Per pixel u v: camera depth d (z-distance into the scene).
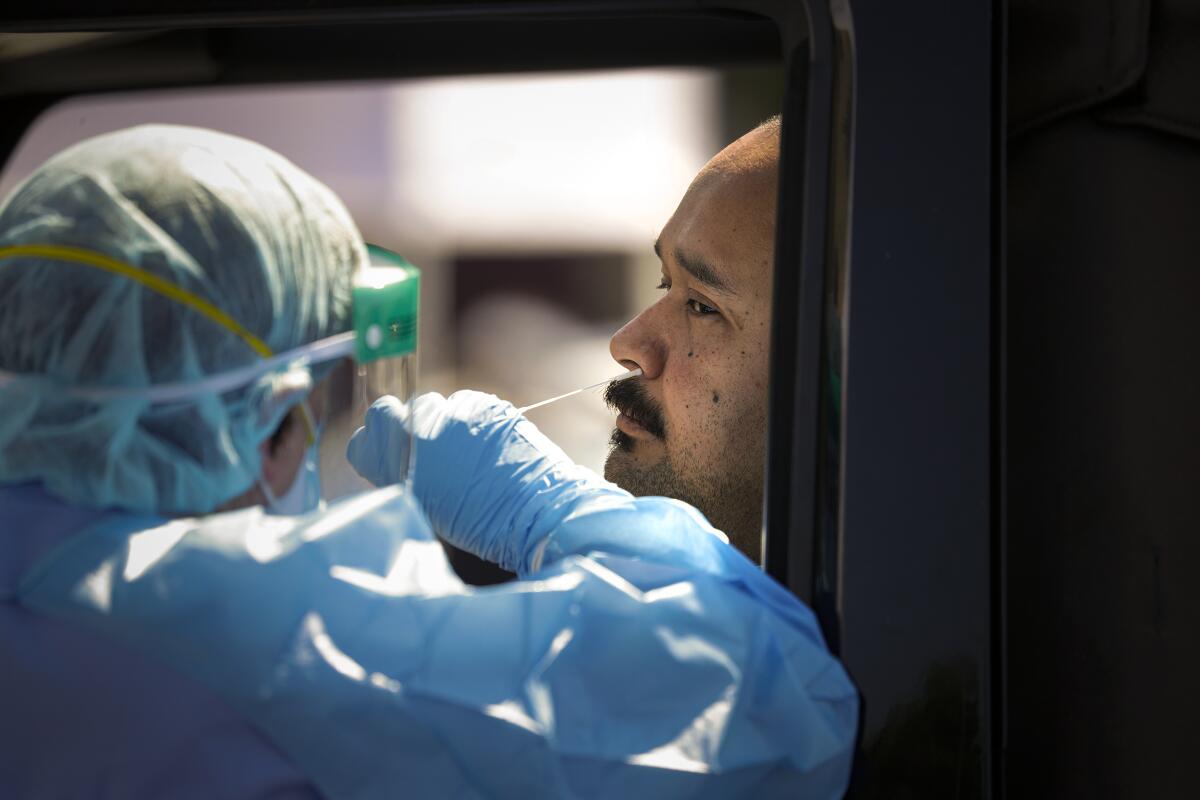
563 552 1.84
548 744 1.48
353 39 2.16
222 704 1.45
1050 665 1.79
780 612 1.66
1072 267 1.80
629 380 2.53
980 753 1.60
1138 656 1.78
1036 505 1.80
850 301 1.63
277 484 1.78
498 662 1.54
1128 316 1.79
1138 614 1.78
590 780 1.50
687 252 2.39
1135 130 1.79
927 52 1.63
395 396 1.85
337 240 1.78
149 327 1.58
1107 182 1.79
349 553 1.58
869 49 1.64
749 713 1.57
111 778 1.44
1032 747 1.79
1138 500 1.78
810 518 1.65
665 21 2.15
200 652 1.46
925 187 1.63
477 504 2.18
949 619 1.61
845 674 1.60
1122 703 1.78
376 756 1.46
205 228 1.62
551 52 2.20
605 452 2.71
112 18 1.75
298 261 1.70
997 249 1.63
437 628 1.55
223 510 1.73
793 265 1.68
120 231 1.60
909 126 1.63
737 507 2.38
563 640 1.57
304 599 1.51
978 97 1.63
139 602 1.48
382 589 1.56
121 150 1.68
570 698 1.53
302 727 1.45
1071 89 1.78
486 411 2.30
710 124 9.82
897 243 1.62
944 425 1.61
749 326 2.34
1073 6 1.78
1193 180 1.79
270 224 1.67
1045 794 1.79
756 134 2.49
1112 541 1.79
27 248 1.60
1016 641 1.80
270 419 1.69
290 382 1.69
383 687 1.48
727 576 1.74
